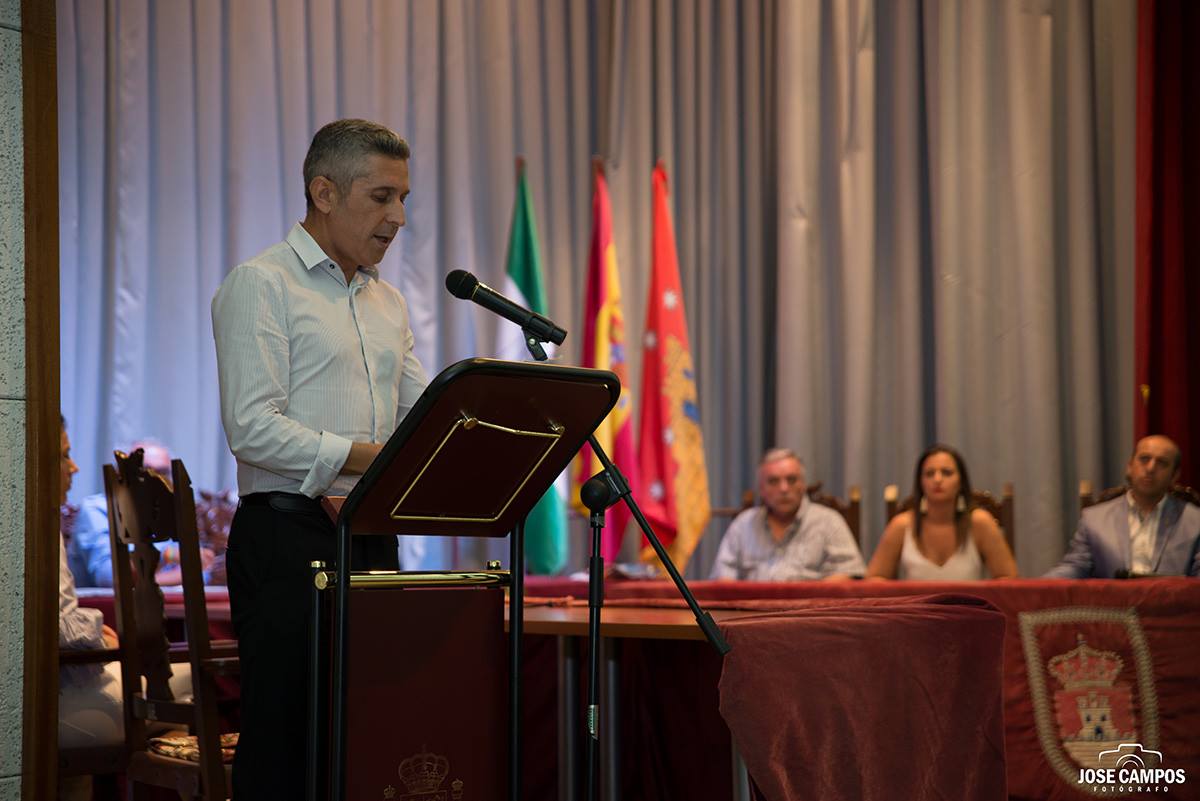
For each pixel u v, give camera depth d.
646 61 6.03
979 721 2.55
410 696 1.84
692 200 6.00
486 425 1.72
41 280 2.04
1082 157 5.66
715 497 5.93
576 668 2.80
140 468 2.71
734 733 2.14
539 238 5.99
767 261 6.03
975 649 2.58
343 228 2.18
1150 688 3.55
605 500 1.98
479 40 6.00
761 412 5.92
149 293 5.46
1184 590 3.56
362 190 2.16
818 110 5.91
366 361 2.22
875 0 5.98
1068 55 5.71
